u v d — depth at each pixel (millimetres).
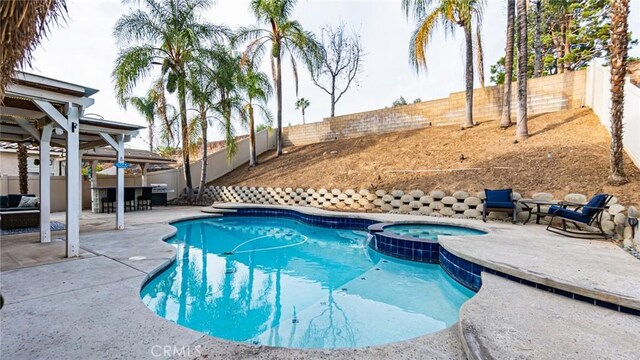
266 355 2074
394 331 3127
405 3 10852
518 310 2559
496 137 10023
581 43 17578
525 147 8805
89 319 2557
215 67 12547
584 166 7086
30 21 1569
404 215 8672
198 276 4852
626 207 5184
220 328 3205
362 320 3377
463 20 10594
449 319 3414
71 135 4598
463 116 12406
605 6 16422
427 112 13320
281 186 12461
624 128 6730
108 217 9500
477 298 2836
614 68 5844
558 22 17875
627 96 6562
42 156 5711
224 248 6672
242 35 14289
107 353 2061
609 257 3893
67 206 4574
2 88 1818
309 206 11000
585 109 9484
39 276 3672
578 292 2809
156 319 2580
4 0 1395
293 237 7836
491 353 1890
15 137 8125
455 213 8250
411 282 4641
